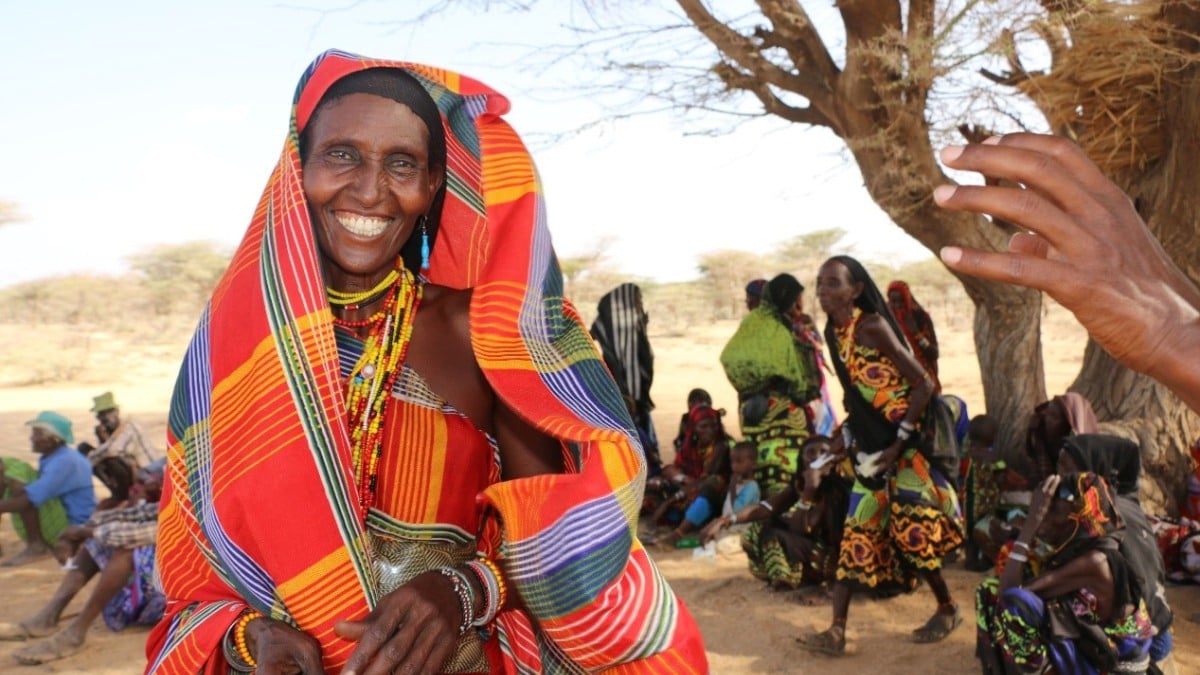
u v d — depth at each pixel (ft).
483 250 6.40
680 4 24.67
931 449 16.84
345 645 5.75
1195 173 20.40
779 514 20.94
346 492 5.77
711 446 25.71
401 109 6.07
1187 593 18.92
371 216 6.02
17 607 21.35
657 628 5.94
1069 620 12.96
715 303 166.30
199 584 6.24
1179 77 20.07
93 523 19.39
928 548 16.87
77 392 74.64
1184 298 2.74
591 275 169.07
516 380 6.18
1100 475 13.41
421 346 6.30
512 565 5.98
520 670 6.39
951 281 137.69
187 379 6.19
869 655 16.93
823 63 24.70
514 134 6.42
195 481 6.06
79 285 153.99
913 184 23.56
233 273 6.13
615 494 5.88
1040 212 2.81
